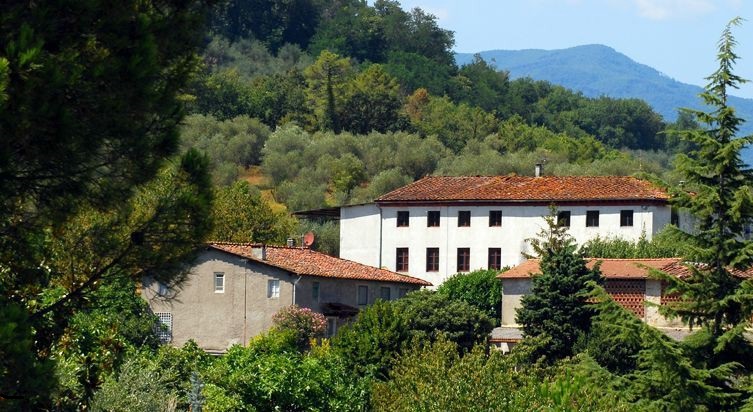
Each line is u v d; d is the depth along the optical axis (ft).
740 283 245.04
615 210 505.66
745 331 242.17
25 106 98.22
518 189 525.75
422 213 531.09
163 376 193.26
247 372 232.12
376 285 441.27
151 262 114.42
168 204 114.42
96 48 106.22
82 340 134.92
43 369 100.37
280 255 420.77
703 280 249.14
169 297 118.11
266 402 231.71
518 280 430.20
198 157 118.01
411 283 457.68
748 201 240.73
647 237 498.69
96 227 113.80
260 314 399.85
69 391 126.72
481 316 364.79
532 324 353.10
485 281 456.45
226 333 399.65
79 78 102.78
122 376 173.17
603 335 315.17
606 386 243.81
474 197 522.88
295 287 399.24
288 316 383.24
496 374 208.13
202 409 192.95
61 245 114.52
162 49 114.01
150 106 109.40
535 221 515.50
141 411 170.91
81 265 114.73
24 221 108.06
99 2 106.01
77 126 102.99
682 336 361.10
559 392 208.95
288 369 236.02
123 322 255.29
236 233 553.23
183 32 115.85
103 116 105.40
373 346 309.83
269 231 565.12
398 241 533.55
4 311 97.50
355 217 543.39
